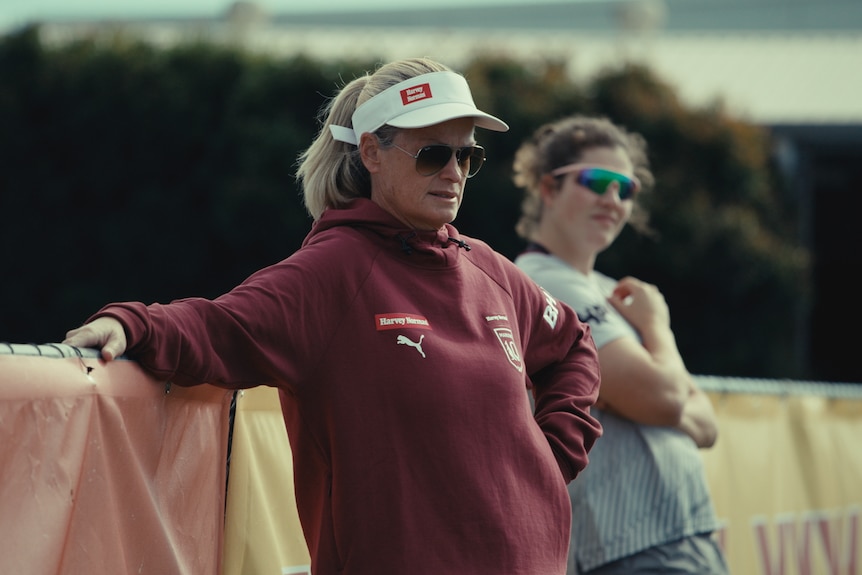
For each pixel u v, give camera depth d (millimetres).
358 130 5867
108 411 4957
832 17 96875
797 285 36750
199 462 5867
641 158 9398
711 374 35594
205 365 5031
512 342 5754
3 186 36844
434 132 5715
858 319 47781
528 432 5547
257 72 35906
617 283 9148
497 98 34844
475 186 33531
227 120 35656
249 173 34812
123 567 5133
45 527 4621
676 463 8180
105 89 36438
